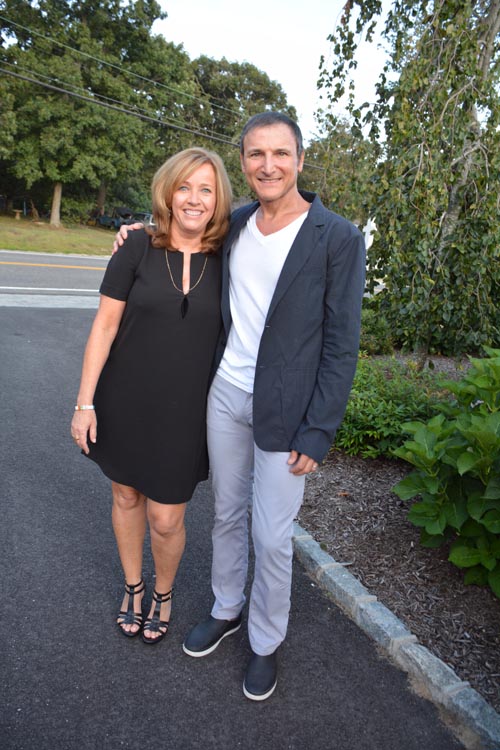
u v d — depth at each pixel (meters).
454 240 4.27
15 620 2.14
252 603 1.91
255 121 1.68
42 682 1.87
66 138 23.34
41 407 4.57
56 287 11.92
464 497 2.41
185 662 2.02
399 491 2.50
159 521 1.93
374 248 4.36
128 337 1.85
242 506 2.02
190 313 1.82
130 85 25.66
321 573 2.53
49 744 1.65
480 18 4.68
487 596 2.37
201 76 34.19
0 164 27.78
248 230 1.80
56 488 3.23
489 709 1.81
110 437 1.92
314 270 1.68
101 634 2.11
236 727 1.77
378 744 1.75
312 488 3.31
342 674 2.02
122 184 35.12
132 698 1.84
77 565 2.52
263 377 1.73
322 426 1.68
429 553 2.67
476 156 4.42
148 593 2.37
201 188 1.75
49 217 30.67
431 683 1.94
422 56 4.25
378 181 4.48
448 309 4.27
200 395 1.89
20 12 22.77
